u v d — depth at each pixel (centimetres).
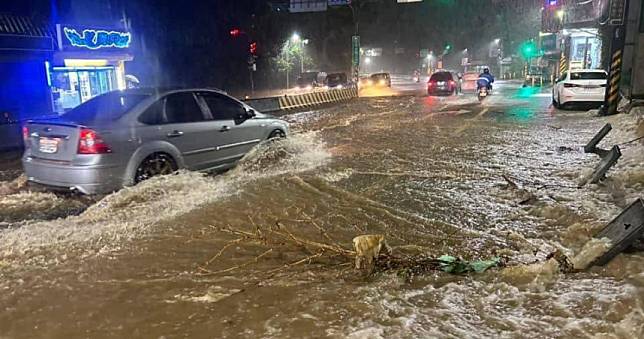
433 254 476
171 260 475
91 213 613
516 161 907
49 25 1992
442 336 328
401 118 1691
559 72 3309
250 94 4203
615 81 1575
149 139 707
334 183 756
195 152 777
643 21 1673
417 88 4403
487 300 378
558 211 586
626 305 358
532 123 1477
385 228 554
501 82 5069
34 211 646
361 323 347
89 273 447
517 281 409
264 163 898
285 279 428
